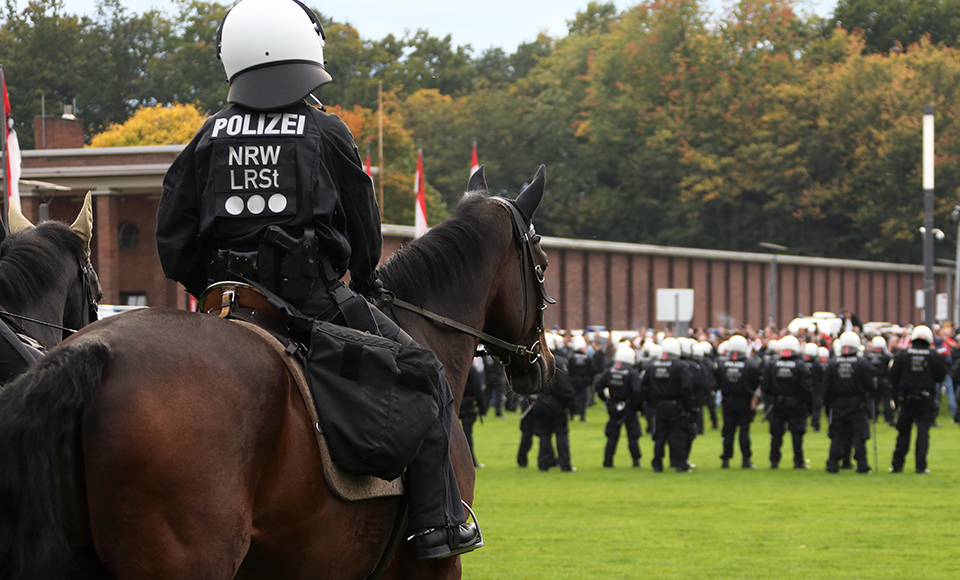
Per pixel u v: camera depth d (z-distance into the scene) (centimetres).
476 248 435
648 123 7306
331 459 321
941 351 2802
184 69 6738
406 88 8050
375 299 399
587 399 3020
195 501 276
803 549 1013
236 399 291
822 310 5250
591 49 8294
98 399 271
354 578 348
